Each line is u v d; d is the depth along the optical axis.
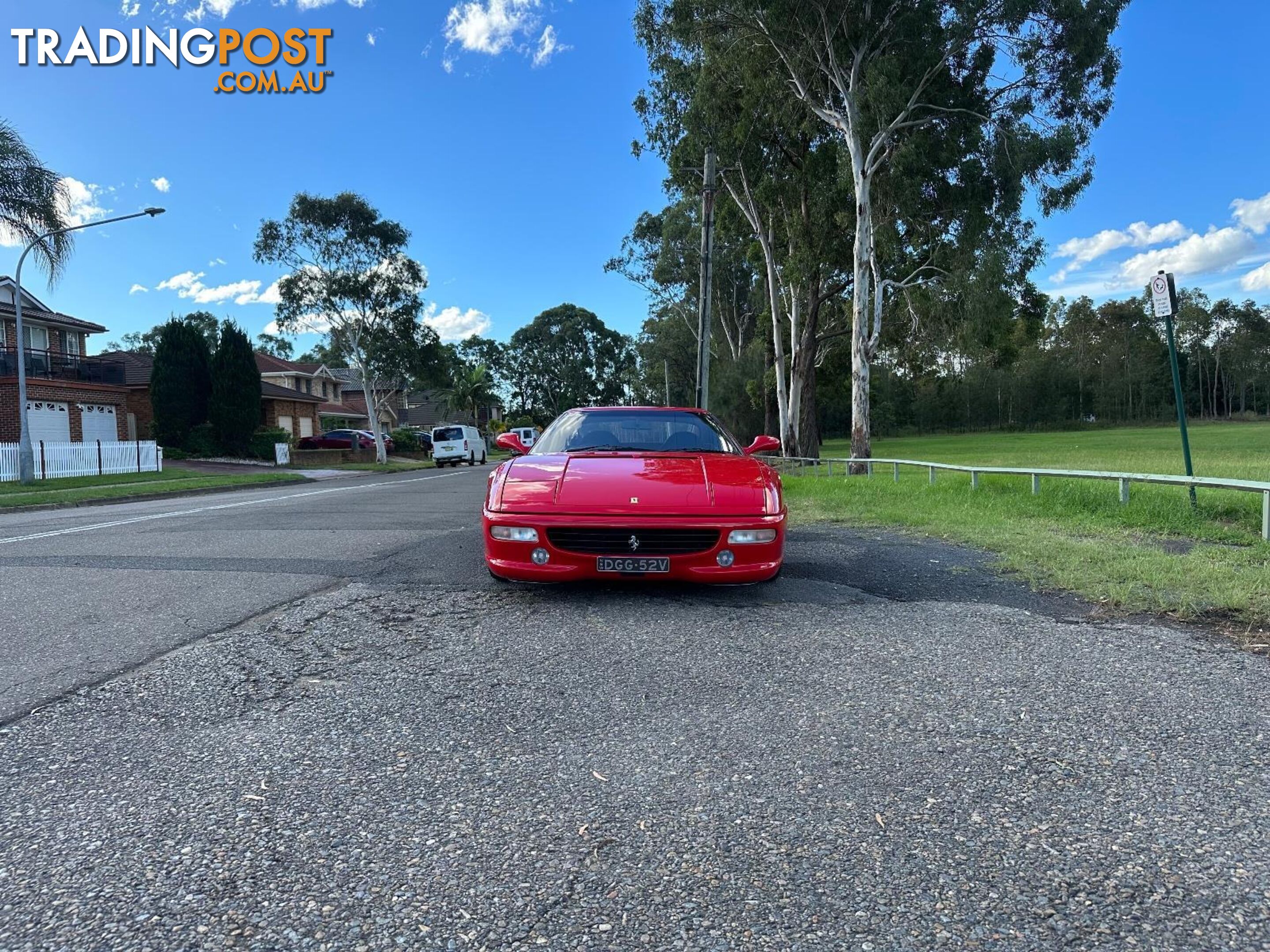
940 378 78.62
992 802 2.26
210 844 2.07
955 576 5.49
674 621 4.30
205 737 2.79
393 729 2.84
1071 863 1.96
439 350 37.97
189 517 10.41
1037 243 20.56
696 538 4.43
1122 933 1.69
